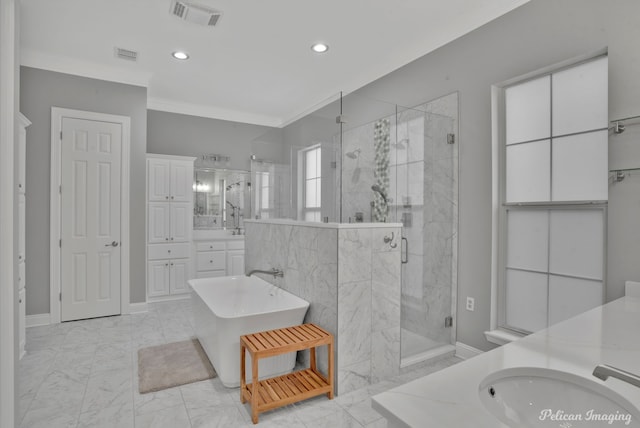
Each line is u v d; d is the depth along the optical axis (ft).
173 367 8.41
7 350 3.94
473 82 8.89
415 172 8.89
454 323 9.39
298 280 8.82
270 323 7.74
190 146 16.88
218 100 15.71
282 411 6.68
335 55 11.12
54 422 6.25
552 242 7.39
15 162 4.34
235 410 6.70
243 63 11.79
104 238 12.53
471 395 2.75
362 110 8.14
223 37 10.12
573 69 7.00
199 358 8.94
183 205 15.35
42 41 10.49
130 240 12.97
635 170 6.00
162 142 16.24
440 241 9.30
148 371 8.19
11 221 4.01
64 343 10.00
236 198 18.07
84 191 12.23
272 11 8.79
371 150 8.25
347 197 7.82
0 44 3.90
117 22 9.38
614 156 6.33
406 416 2.44
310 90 14.33
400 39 10.11
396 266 8.22
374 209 8.23
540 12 7.49
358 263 7.57
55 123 11.75
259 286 10.55
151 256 14.65
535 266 7.72
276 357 7.93
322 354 7.69
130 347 9.73
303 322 8.43
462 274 9.20
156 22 9.37
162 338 10.44
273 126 18.71
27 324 11.43
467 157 9.07
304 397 6.82
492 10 8.41
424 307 9.00
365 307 7.69
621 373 2.32
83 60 11.76
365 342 7.69
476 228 8.83
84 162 12.22
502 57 8.22
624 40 6.20
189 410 6.68
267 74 12.69
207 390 7.43
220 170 17.62
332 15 8.93
